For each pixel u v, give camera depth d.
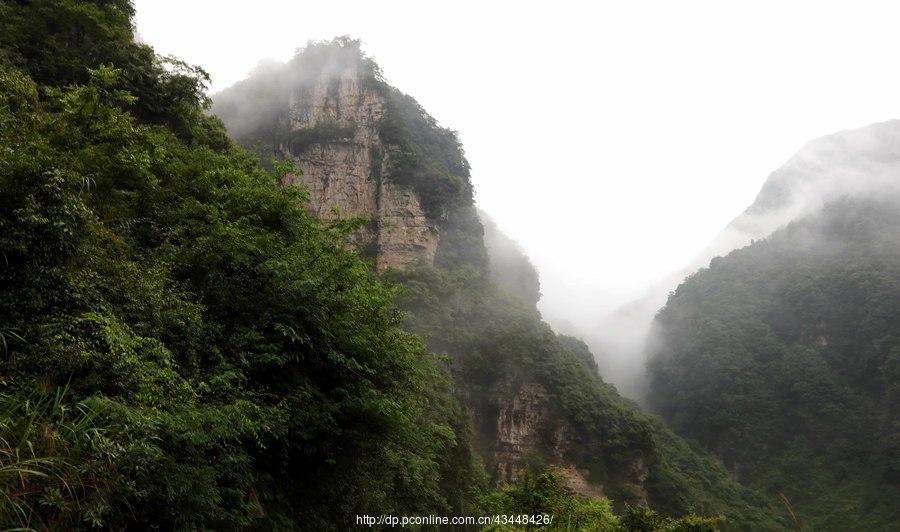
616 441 68.12
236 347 8.51
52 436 4.50
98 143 9.77
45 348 5.32
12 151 5.88
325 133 82.38
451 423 36.34
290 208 11.41
